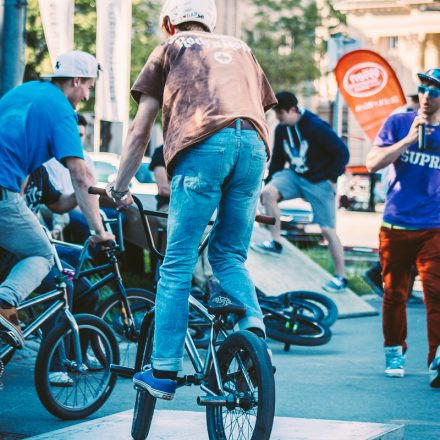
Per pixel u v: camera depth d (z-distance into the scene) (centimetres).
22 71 1069
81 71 745
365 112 1791
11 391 788
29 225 671
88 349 709
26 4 1066
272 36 4250
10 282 655
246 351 488
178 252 514
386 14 4647
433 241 841
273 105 546
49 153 702
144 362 580
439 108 821
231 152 499
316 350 1066
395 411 738
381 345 1102
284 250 1382
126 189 550
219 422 527
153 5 2872
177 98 508
